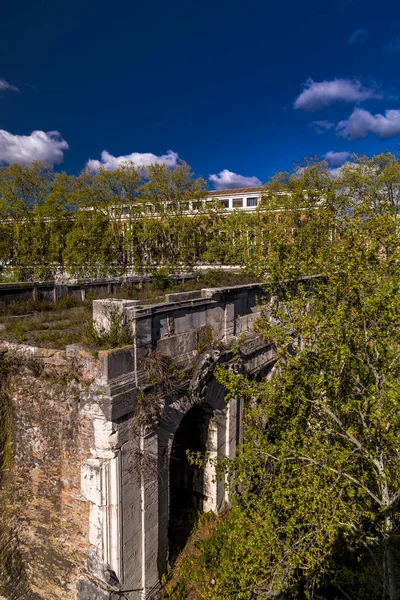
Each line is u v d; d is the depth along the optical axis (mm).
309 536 7219
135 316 7977
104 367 7461
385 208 7336
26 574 8844
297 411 8805
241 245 28375
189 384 9586
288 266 8117
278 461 8156
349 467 7371
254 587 7566
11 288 14266
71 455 8078
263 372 14039
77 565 8164
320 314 7508
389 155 28797
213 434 11336
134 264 34469
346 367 7750
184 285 19859
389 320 6859
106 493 7617
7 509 8852
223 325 11523
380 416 6531
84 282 17516
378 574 7945
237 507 9023
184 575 9445
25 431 8688
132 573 8180
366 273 6781
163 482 9094
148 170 38562
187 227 37688
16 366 8703
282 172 35250
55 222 33250
